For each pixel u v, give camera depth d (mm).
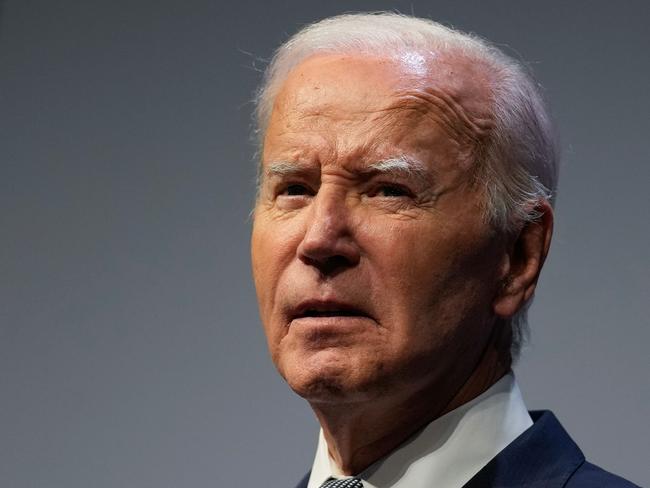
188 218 9008
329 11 8789
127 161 9211
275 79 5359
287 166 4781
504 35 8227
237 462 8570
